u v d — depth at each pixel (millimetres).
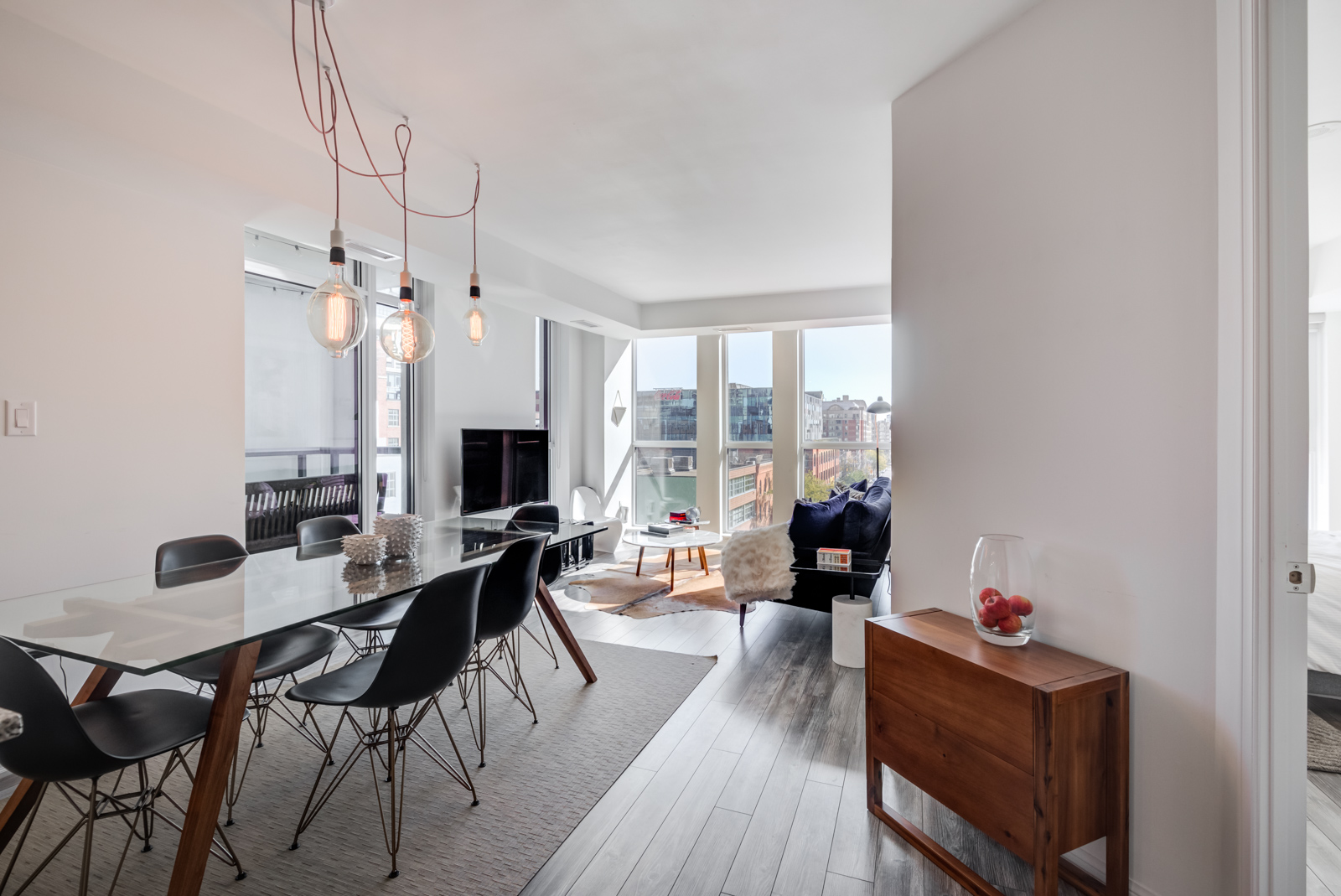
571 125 2684
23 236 2291
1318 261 2633
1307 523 1343
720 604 4664
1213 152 1438
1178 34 1505
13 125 2047
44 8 1856
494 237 4195
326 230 3164
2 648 1319
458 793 2156
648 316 6465
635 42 2105
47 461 2365
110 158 2311
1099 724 1557
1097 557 1693
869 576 3494
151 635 1530
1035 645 1821
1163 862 1549
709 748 2469
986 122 2051
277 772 2293
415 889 1691
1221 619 1416
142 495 2652
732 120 2650
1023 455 1905
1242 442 1365
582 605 4645
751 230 4121
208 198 2715
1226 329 1396
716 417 7109
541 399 6680
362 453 4395
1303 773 1375
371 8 1902
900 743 1918
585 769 2309
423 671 1867
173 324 2756
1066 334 1778
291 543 3926
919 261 2324
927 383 2271
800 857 1834
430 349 2619
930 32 2037
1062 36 1794
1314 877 1651
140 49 2078
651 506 7457
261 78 2268
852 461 6656
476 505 5121
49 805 2092
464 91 2404
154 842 1901
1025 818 1527
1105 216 1677
